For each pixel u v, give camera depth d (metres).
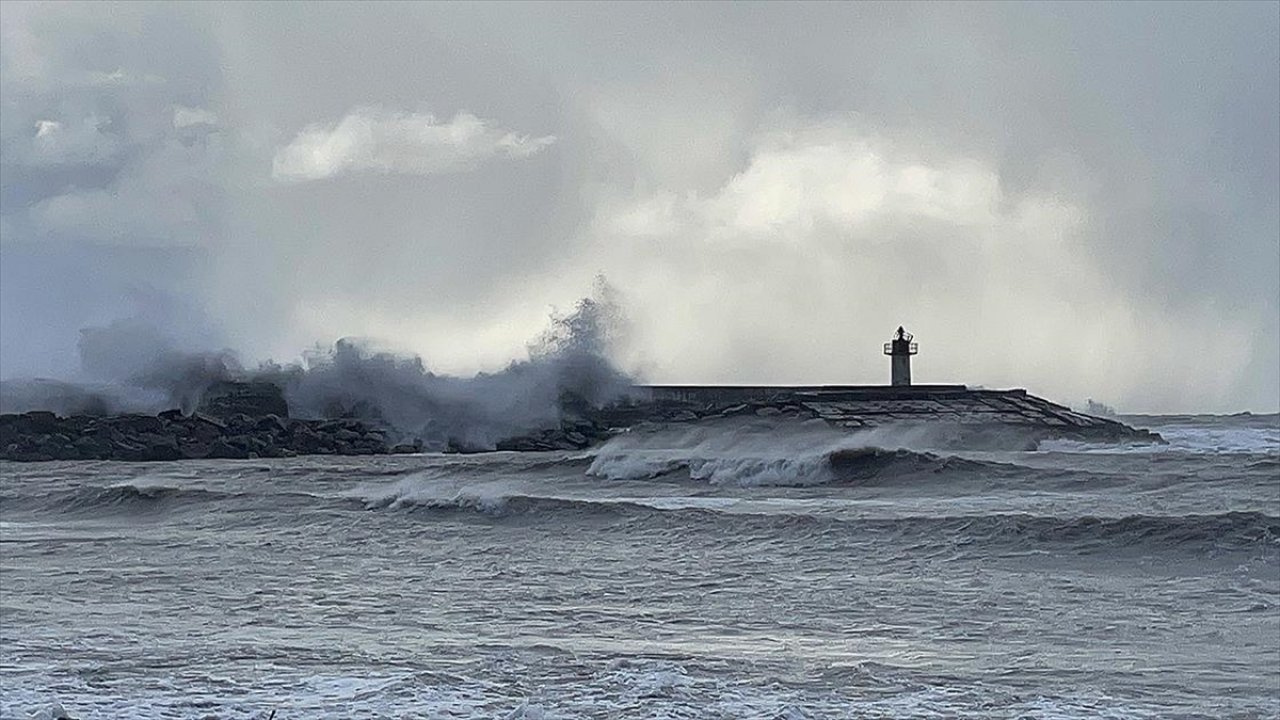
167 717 13.70
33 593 23.39
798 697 14.59
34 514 40.16
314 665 16.23
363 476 51.03
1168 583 23.89
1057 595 22.59
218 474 52.97
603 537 31.41
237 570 26.48
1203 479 43.34
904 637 18.73
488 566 26.94
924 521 30.30
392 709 14.00
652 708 14.05
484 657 16.69
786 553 28.38
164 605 21.84
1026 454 56.00
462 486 45.56
